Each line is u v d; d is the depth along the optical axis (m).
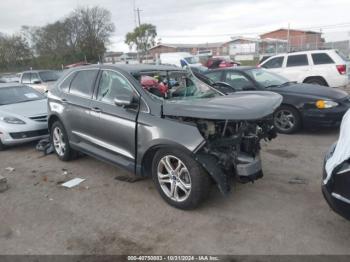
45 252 3.37
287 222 3.73
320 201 4.17
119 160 4.64
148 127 4.08
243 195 4.40
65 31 56.72
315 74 11.84
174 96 4.68
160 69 5.01
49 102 6.08
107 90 4.88
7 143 6.86
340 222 3.68
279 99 4.33
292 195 4.36
